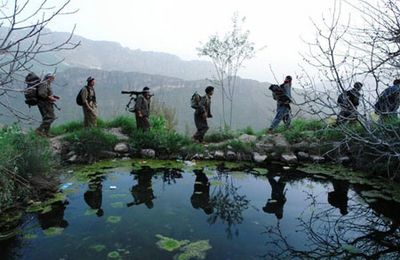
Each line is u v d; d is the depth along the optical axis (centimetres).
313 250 456
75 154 891
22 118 240
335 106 342
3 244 446
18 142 667
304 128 1042
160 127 1154
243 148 966
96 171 809
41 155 676
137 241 459
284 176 824
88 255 416
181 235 485
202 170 859
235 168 886
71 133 964
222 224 534
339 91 334
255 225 536
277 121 1073
